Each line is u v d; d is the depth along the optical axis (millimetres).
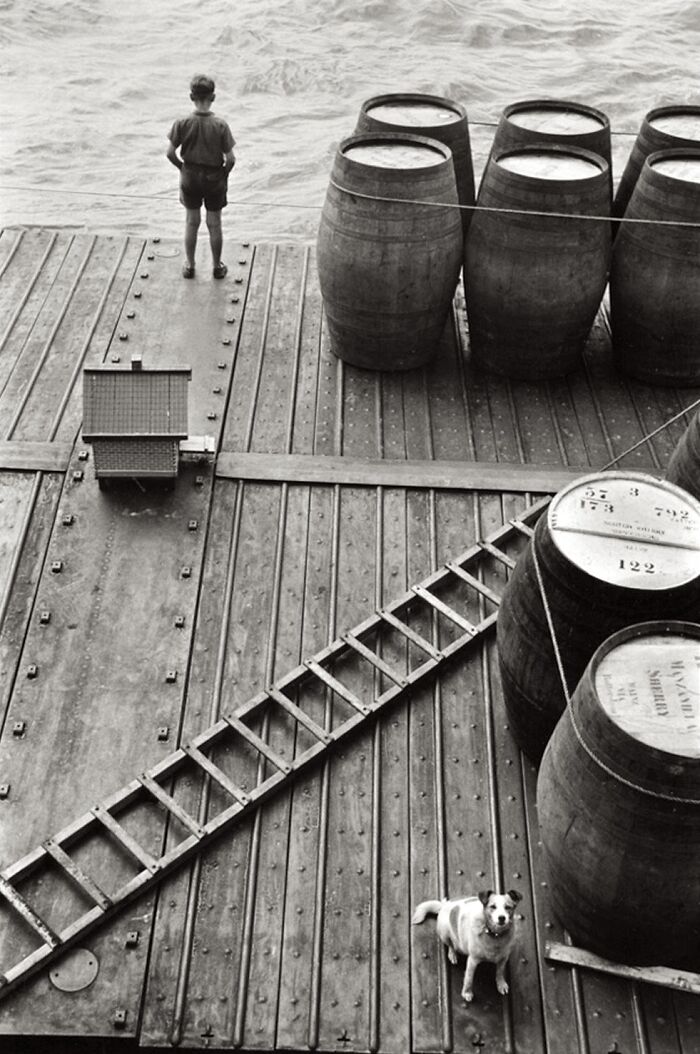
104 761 7355
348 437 9781
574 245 9938
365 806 7203
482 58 23359
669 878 6000
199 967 6438
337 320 10398
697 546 6934
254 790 7168
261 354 10672
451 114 11609
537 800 6676
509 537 8906
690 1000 6449
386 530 8930
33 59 22453
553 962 6535
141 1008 6270
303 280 11789
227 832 7059
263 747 7359
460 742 7582
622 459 9789
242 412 9953
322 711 7734
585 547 6840
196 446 9320
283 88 21781
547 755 6543
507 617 7227
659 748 5770
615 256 10500
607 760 5934
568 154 10617
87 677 7816
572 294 10102
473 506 9180
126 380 8906
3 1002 6277
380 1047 6160
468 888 6816
